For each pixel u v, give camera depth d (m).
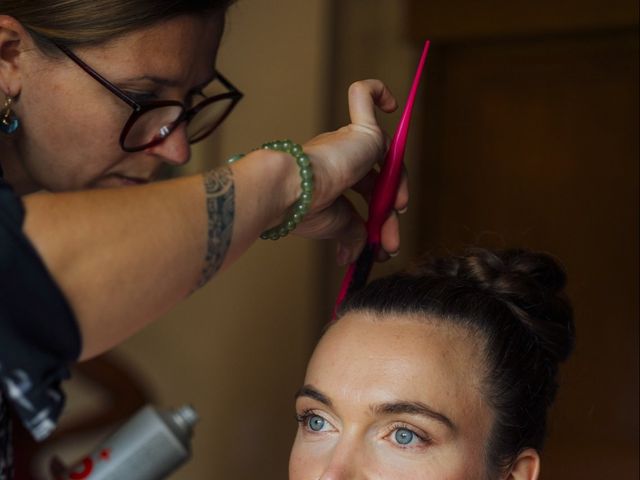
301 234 1.12
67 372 0.80
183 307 3.15
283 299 3.05
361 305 1.19
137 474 0.95
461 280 1.22
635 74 2.91
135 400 2.60
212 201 0.87
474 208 3.14
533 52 3.05
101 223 0.81
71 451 2.52
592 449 2.92
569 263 3.03
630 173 2.93
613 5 2.79
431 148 3.17
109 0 1.03
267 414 3.07
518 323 1.20
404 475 1.09
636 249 2.93
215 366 3.12
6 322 0.77
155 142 1.12
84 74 1.06
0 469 0.93
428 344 1.13
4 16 1.04
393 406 1.10
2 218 0.79
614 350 2.95
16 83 1.07
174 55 1.08
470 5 2.95
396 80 3.12
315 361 1.16
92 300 0.80
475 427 1.13
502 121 3.10
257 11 3.00
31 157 1.11
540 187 3.06
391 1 3.10
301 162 0.95
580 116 3.00
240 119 3.01
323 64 2.95
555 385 1.26
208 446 3.15
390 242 1.17
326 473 1.09
